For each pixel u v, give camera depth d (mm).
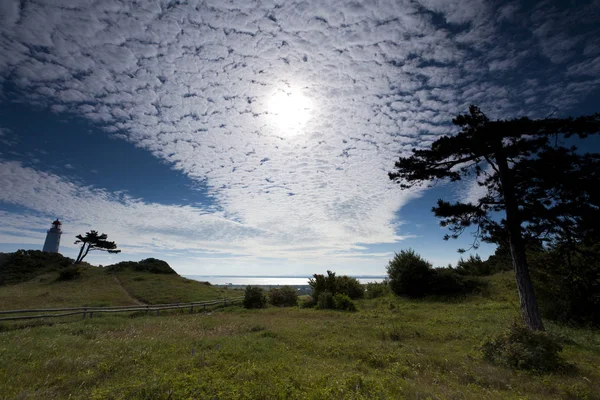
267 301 27500
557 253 13406
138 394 5164
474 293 23375
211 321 16047
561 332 11477
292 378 6215
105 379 6195
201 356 7965
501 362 7945
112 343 9586
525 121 11055
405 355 8562
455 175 13586
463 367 7562
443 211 12508
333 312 19953
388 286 29422
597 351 9352
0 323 14016
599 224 10117
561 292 14062
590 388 6090
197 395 5168
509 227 11820
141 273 43219
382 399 5230
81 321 15062
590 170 10195
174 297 28031
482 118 12203
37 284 36562
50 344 8922
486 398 5508
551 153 10688
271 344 9953
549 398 5656
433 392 5742
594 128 10688
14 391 5406
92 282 36656
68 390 5586
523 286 11164
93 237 55688
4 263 45438
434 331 12039
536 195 11680
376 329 12867
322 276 26859
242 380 6094
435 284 24953
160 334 11891
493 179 13570
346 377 6270
